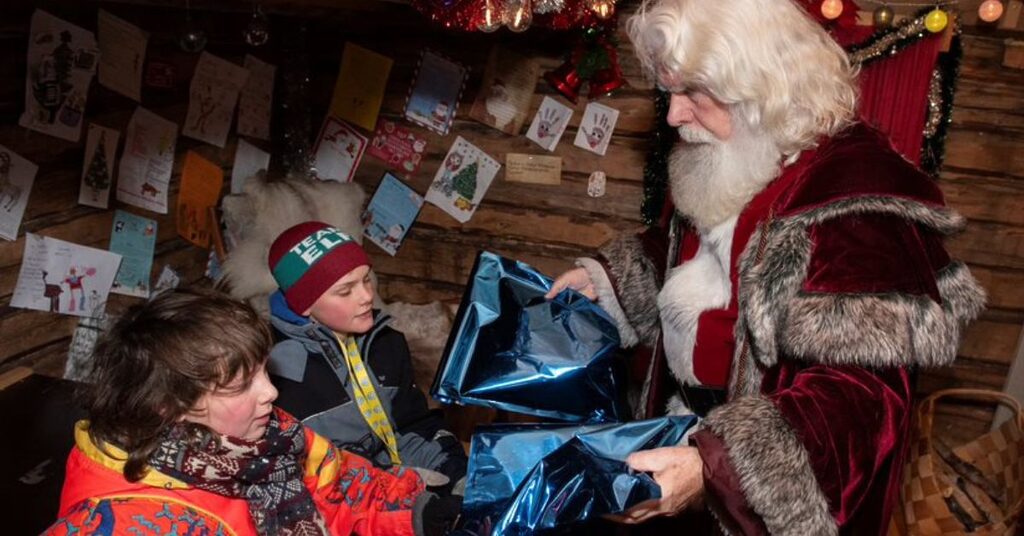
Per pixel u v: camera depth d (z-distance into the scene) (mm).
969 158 2619
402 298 3203
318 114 3070
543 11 2049
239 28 2656
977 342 2777
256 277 2412
